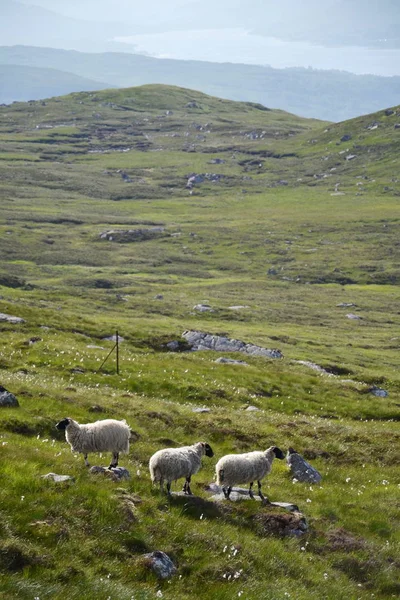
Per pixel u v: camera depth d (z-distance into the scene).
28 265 189.88
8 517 16.64
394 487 30.98
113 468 22.50
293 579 19.31
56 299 128.62
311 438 37.16
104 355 52.53
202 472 27.69
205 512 21.02
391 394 60.88
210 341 79.81
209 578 17.56
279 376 57.56
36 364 46.28
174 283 184.12
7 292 127.31
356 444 37.69
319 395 54.44
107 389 41.56
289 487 27.83
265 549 20.08
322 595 19.08
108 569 16.38
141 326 94.88
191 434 34.16
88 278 175.75
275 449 23.39
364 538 24.20
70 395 35.41
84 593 14.95
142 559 17.06
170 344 70.88
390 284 198.12
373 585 21.47
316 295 176.62
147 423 33.84
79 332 68.88
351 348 112.56
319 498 27.45
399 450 37.44
